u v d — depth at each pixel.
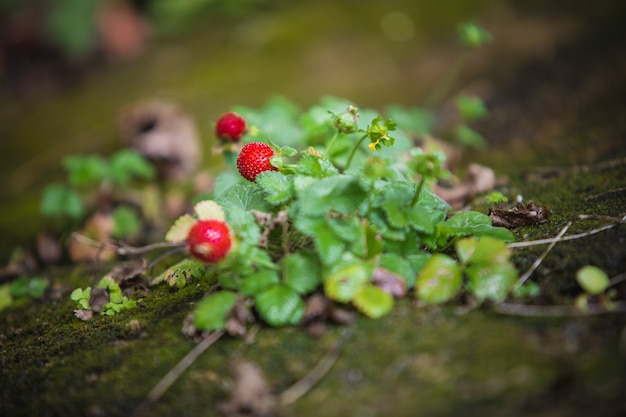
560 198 0.34
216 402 0.27
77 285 0.37
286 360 0.28
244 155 0.32
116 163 0.44
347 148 0.35
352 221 0.29
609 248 0.29
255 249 0.29
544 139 0.44
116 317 0.32
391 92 0.58
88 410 0.28
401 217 0.29
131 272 0.34
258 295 0.28
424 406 0.26
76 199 0.44
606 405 0.25
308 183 0.29
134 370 0.29
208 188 0.44
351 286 0.28
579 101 0.48
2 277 0.40
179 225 0.31
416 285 0.28
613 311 0.27
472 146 0.46
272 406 0.27
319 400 0.27
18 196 0.52
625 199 0.33
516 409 0.25
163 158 0.48
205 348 0.29
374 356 0.27
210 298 0.29
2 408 0.29
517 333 0.27
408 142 0.36
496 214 0.33
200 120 0.55
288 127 0.40
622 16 0.62
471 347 0.27
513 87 0.54
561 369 0.26
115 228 0.41
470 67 0.59
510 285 0.28
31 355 0.31
